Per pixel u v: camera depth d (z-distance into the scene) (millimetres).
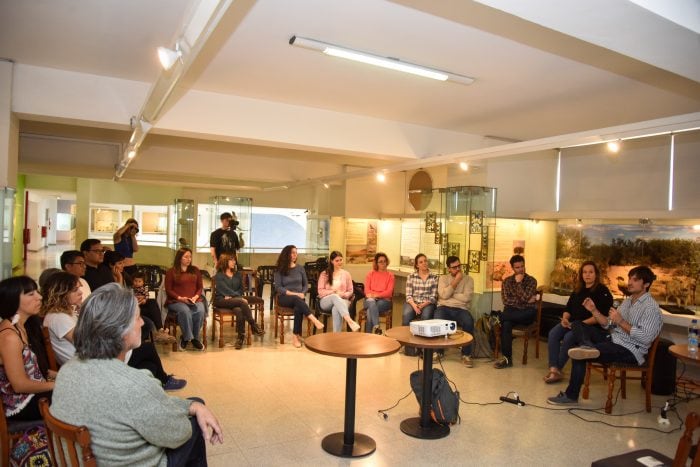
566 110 5820
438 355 5734
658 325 4340
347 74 4746
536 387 5012
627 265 6637
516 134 7266
